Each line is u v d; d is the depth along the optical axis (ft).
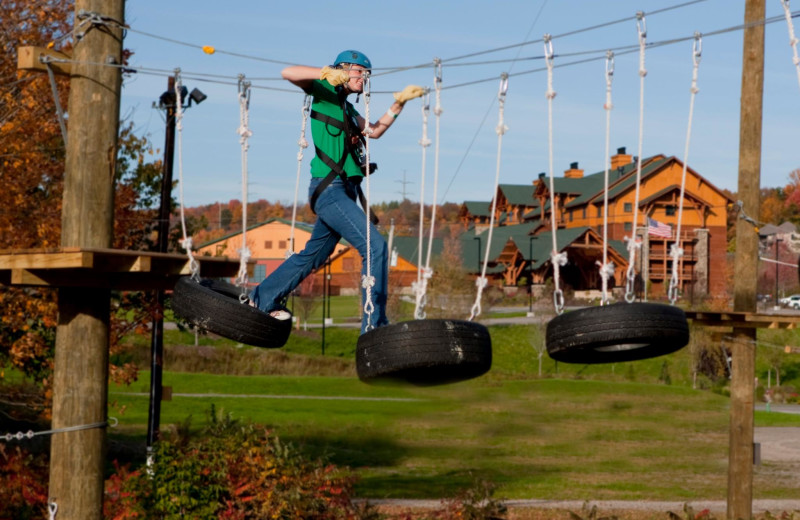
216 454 38.60
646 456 89.97
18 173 46.47
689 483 75.10
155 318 52.54
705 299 186.50
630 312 18.07
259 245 190.39
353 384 135.54
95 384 22.91
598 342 18.10
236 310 19.25
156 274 22.90
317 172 19.24
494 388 131.64
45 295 47.93
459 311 175.94
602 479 75.87
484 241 255.09
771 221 372.17
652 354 19.75
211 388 127.44
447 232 261.24
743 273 46.09
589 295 215.51
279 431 95.30
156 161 59.31
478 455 86.69
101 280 22.59
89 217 22.36
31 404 51.57
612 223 226.17
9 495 35.73
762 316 42.52
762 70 45.75
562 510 60.13
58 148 49.24
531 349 172.24
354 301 246.47
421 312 18.11
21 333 50.42
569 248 226.58
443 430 100.53
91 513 22.65
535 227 255.91
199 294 19.49
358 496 63.36
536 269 239.71
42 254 20.18
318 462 42.32
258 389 128.06
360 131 19.34
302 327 189.06
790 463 88.79
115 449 75.46
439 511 45.68
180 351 152.87
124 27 22.77
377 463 80.64
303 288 210.79
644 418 113.60
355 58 18.76
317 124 19.16
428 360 17.29
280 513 38.37
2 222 45.88
